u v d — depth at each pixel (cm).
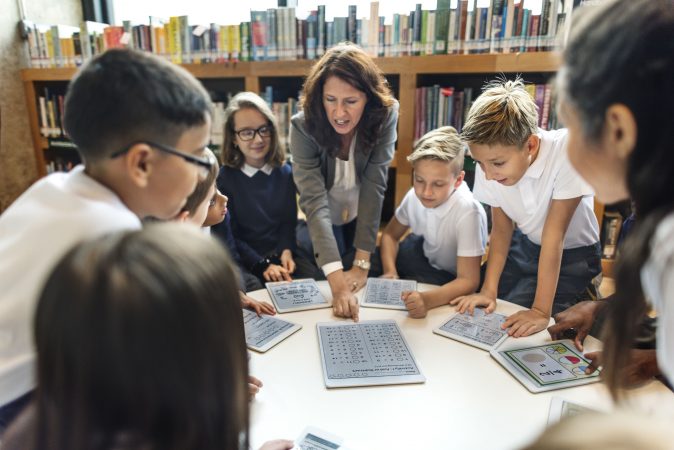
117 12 330
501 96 122
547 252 125
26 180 313
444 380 92
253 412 82
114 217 60
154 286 36
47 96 297
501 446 73
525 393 87
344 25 226
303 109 159
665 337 49
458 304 127
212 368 39
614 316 61
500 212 151
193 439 39
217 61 248
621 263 56
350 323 116
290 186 206
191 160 69
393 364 97
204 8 282
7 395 60
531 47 203
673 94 44
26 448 43
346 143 167
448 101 222
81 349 35
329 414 81
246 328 113
